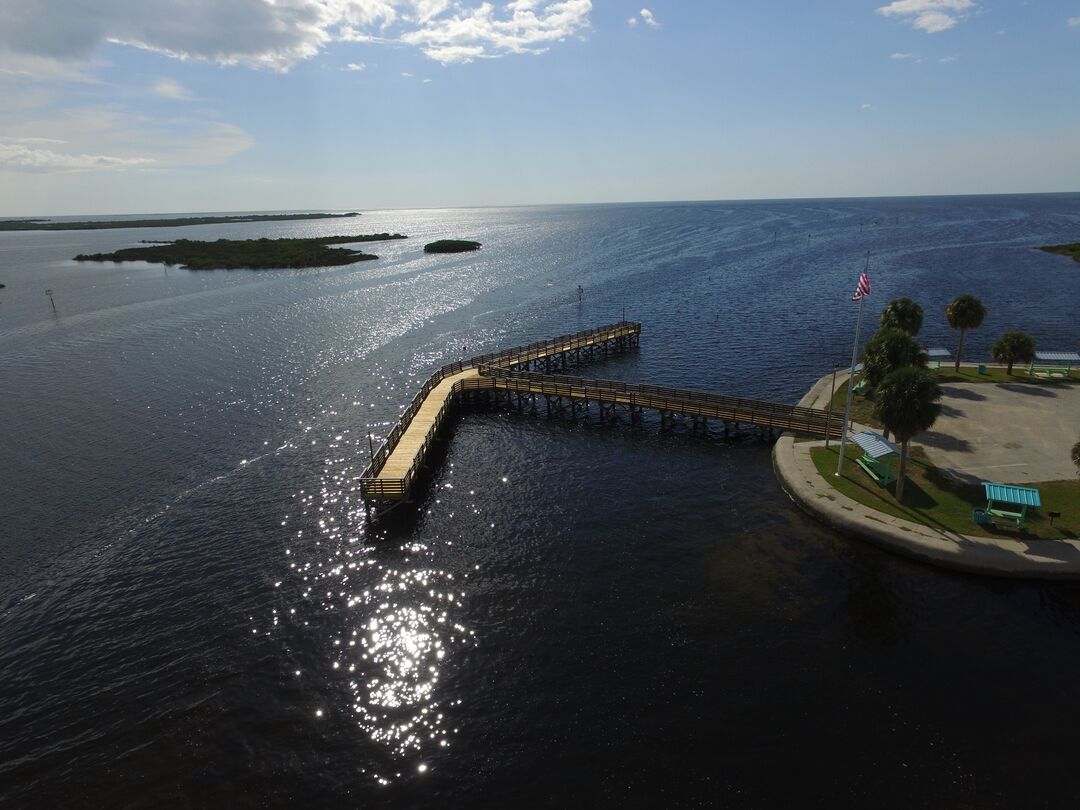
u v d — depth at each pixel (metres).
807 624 25.80
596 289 112.81
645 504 36.59
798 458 39.47
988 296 92.62
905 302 49.84
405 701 23.03
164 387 60.09
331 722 22.27
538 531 34.09
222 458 44.25
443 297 107.12
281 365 67.44
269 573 31.03
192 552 32.88
